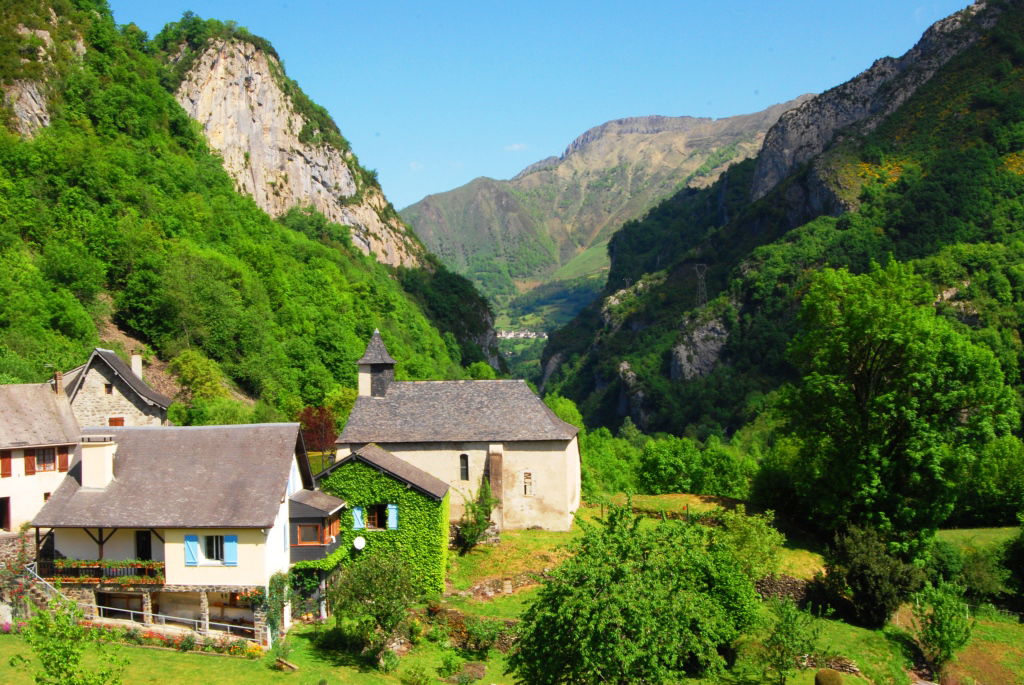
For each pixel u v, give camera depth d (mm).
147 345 95250
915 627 54000
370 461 49000
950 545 64688
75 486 41906
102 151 122688
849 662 47156
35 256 93875
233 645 37781
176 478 42031
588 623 31750
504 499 58062
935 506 60750
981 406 60750
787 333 194500
